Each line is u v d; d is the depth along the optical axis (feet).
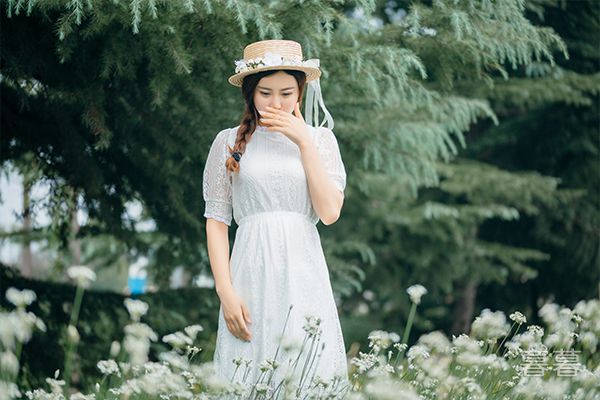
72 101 13.93
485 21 13.41
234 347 9.50
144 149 15.88
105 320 17.29
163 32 12.11
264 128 9.66
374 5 12.53
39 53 13.28
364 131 17.87
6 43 13.04
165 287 18.99
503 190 29.94
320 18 12.81
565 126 31.14
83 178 15.70
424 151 19.74
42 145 15.92
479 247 31.14
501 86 25.38
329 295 9.68
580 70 28.32
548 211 31.65
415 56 13.61
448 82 14.87
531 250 31.04
